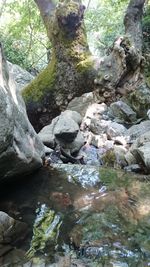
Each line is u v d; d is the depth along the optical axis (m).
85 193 2.71
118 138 4.23
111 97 3.61
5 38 11.87
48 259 1.97
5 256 1.95
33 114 4.13
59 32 3.86
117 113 5.27
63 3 3.84
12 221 2.20
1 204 2.54
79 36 3.89
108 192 2.72
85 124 4.70
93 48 12.06
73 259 1.99
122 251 2.06
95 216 2.41
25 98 4.11
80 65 3.81
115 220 2.36
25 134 2.69
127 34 3.72
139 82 3.64
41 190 2.73
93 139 4.21
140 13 3.89
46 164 3.18
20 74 8.46
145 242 2.13
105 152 3.85
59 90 4.00
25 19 11.24
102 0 11.98
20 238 2.14
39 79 4.14
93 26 12.01
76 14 3.77
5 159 2.32
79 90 3.94
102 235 2.21
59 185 2.83
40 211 2.47
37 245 2.10
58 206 2.54
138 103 5.28
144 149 3.27
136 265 1.94
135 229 2.26
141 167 3.24
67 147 3.83
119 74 3.52
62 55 3.91
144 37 7.48
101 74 3.57
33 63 12.57
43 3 4.23
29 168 2.76
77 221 2.36
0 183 2.69
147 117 5.10
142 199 2.59
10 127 2.22
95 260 1.99
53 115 4.16
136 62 3.55
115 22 11.26
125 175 3.03
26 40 12.89
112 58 3.55
